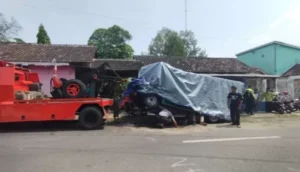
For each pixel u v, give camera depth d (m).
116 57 46.47
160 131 10.74
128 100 12.65
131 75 22.27
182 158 6.52
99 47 46.56
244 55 35.94
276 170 5.65
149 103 12.34
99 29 47.75
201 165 5.97
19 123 12.11
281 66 31.34
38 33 37.38
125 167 5.77
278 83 29.17
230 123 13.79
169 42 56.94
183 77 13.49
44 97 11.96
